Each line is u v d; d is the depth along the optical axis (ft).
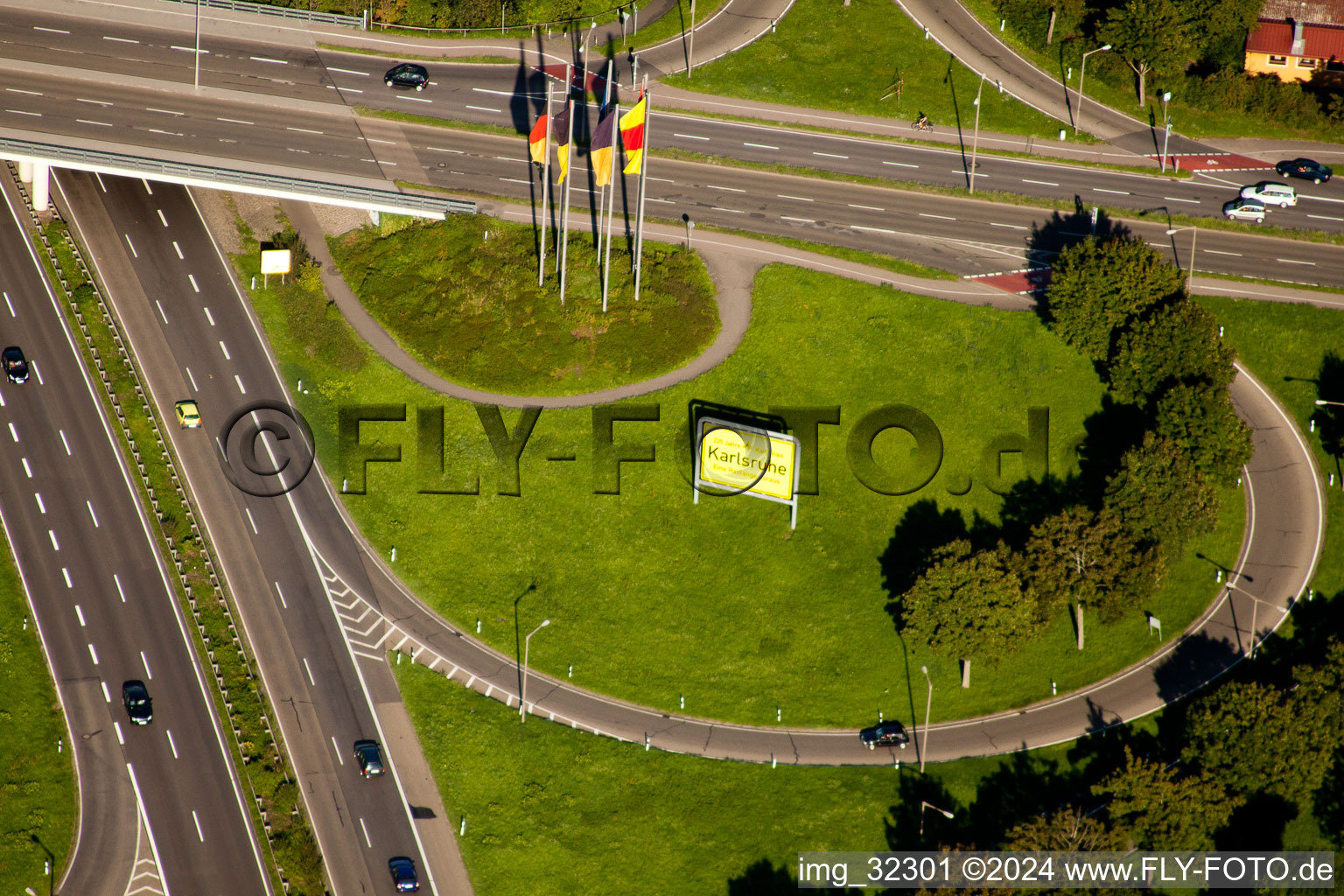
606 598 358.84
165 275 397.19
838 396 383.45
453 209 402.52
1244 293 400.67
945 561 337.93
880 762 339.36
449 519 368.89
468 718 342.23
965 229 415.03
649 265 399.85
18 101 402.72
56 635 348.38
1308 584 363.56
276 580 360.28
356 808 329.72
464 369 383.86
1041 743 341.82
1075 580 342.23
